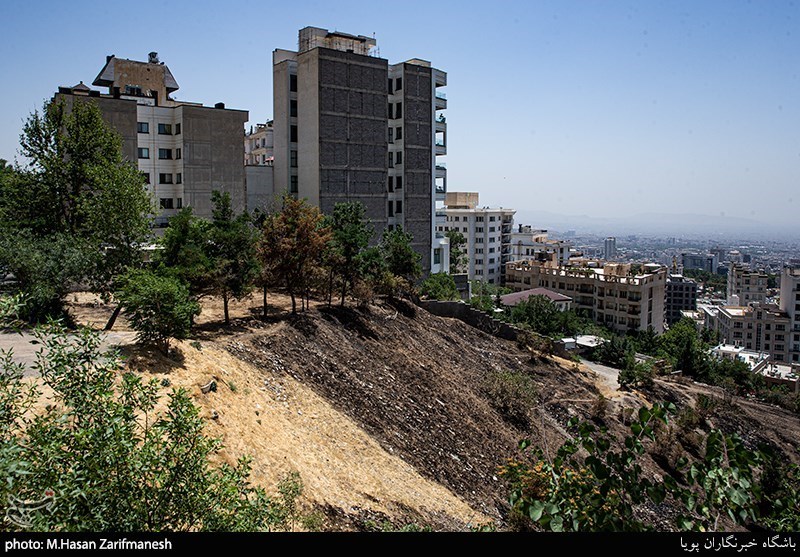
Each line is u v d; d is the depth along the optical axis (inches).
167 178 2188.7
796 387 2967.5
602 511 330.6
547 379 1537.9
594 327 3100.4
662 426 1341.0
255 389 807.1
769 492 941.8
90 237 1025.5
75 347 412.8
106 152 1284.4
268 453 658.2
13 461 303.4
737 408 1731.1
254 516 404.8
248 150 3221.0
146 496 354.3
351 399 961.5
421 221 2571.4
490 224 5103.3
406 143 2498.8
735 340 4756.4
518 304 2881.4
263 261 1163.3
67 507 329.1
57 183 1229.1
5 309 366.9
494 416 1186.6
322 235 1227.9
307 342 1094.4
